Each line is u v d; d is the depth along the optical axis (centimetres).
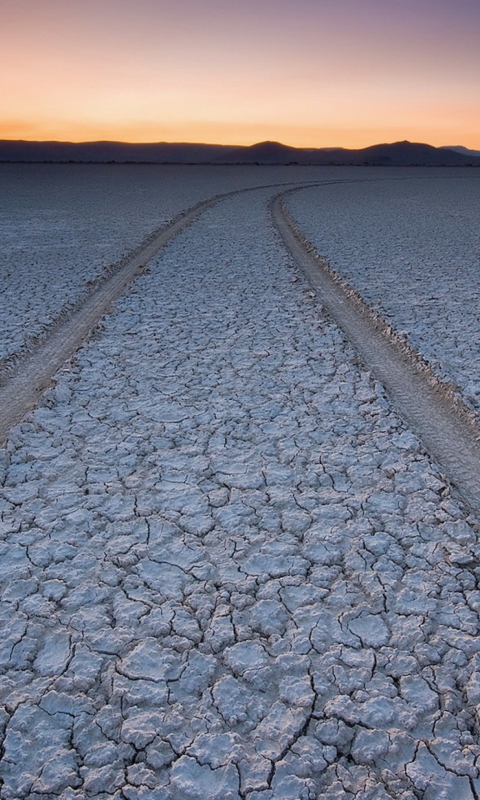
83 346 755
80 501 429
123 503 427
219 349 752
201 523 405
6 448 494
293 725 266
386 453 490
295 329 830
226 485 450
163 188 3703
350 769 248
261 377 661
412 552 373
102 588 346
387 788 240
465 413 561
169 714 271
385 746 255
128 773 245
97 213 2238
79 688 284
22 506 421
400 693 280
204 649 306
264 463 480
